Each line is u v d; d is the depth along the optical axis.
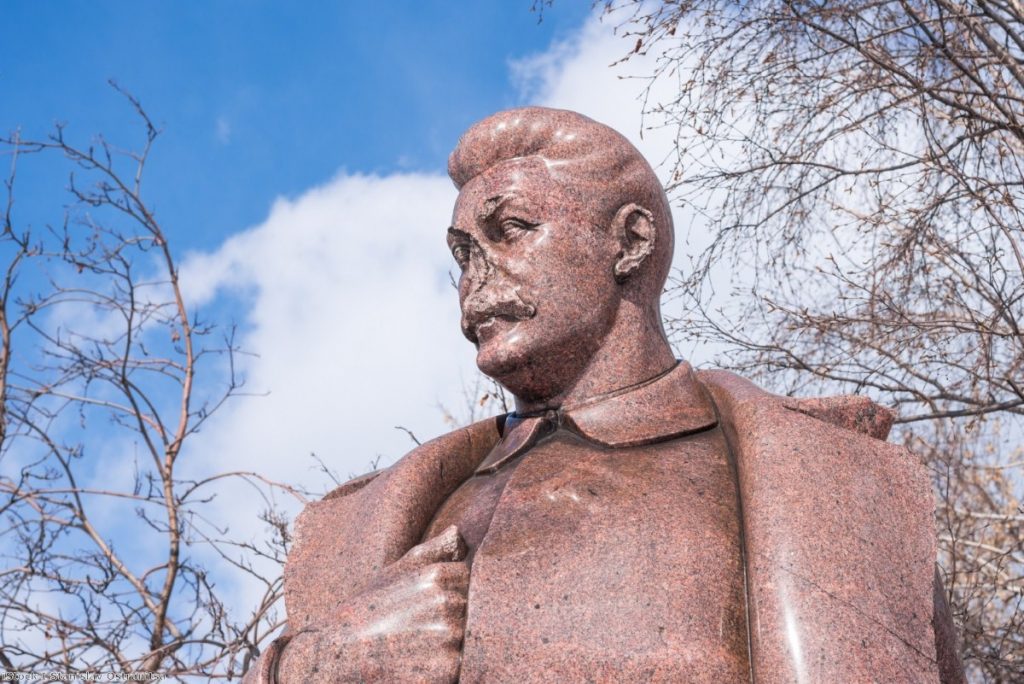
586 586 3.94
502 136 4.77
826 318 7.96
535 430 4.59
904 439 8.16
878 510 4.05
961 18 7.77
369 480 4.88
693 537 4.01
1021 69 8.13
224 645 8.38
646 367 4.64
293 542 4.73
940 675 4.20
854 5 8.02
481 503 4.41
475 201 4.71
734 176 8.34
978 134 7.71
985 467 8.77
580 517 4.10
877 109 8.38
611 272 4.65
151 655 8.12
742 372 8.20
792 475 4.07
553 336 4.55
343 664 3.98
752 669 3.80
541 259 4.59
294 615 4.51
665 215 4.83
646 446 4.39
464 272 4.74
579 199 4.65
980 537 9.24
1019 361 7.13
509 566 4.03
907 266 7.87
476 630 3.95
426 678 3.94
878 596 3.86
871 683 3.70
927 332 7.57
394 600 4.05
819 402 4.31
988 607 8.22
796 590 3.84
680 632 3.82
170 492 9.49
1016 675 7.39
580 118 4.81
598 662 3.81
